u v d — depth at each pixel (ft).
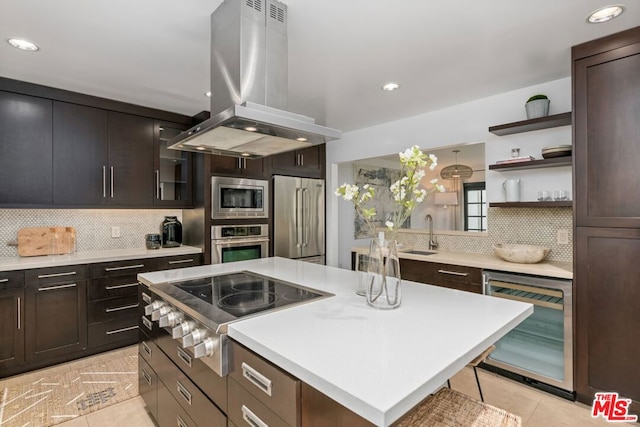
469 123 10.62
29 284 8.71
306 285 6.06
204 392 4.63
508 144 9.79
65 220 10.85
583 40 6.89
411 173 4.66
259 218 12.90
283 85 5.86
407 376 2.80
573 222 7.20
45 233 10.18
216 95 5.96
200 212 11.80
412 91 9.71
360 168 17.69
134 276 10.39
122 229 11.93
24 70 8.29
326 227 15.40
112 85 9.28
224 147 7.13
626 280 6.56
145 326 6.79
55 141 9.59
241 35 5.41
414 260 10.28
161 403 6.08
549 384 7.69
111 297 9.98
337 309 4.67
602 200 6.82
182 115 12.02
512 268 8.12
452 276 9.37
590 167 6.96
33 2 5.51
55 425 6.68
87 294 9.59
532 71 8.37
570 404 7.24
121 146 10.76
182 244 13.00
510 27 6.38
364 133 13.89
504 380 8.34
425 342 3.52
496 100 10.00
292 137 6.15
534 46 7.12
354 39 6.80
